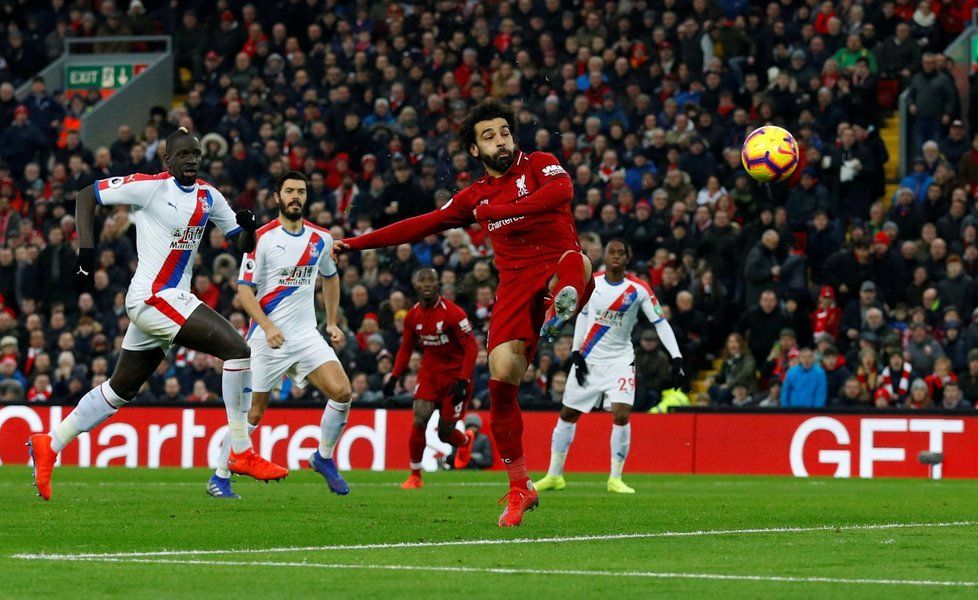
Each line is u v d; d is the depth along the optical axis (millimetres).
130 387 28219
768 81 63094
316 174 63406
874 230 56250
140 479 42094
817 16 64312
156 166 66812
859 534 22656
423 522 24031
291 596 15125
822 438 47969
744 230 55031
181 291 27812
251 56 72250
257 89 69625
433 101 64750
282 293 31703
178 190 27484
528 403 51062
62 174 67750
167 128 70625
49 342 58562
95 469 49562
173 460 52188
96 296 61062
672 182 57969
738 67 63438
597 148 60625
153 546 20188
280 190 31562
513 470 23125
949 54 62844
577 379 36562
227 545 20344
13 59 79562
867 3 64438
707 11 66125
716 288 54344
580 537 21750
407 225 23016
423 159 62594
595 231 57562
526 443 50844
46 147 70625
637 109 63188
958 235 54469
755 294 53531
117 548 19891
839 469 47719
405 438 50500
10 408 53438
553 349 52344
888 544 21016
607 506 29219
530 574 17000
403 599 14938
